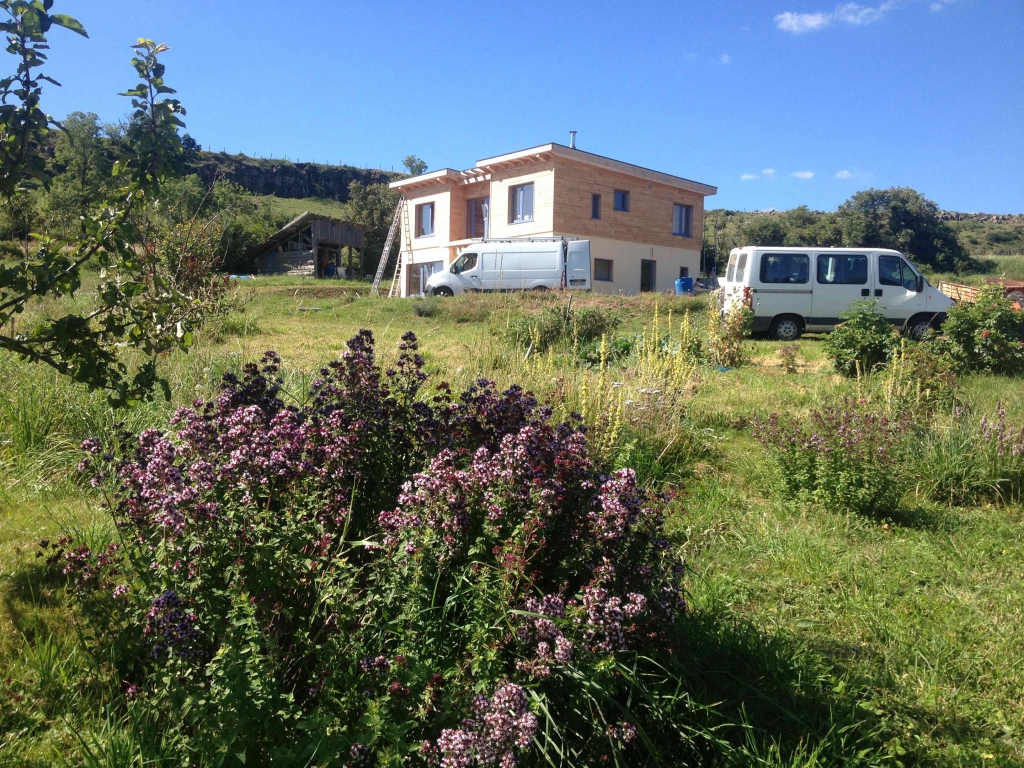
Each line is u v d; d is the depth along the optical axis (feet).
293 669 8.63
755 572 14.90
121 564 9.93
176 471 8.59
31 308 31.78
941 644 12.24
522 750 7.00
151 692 8.55
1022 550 16.44
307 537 8.60
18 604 10.80
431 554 8.54
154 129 11.06
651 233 102.53
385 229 181.88
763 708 10.09
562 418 19.22
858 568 15.23
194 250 32.07
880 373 32.48
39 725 8.48
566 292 63.72
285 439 9.68
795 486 19.43
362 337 12.03
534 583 8.79
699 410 26.30
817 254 53.26
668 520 16.87
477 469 9.03
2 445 17.44
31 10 9.69
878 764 9.32
